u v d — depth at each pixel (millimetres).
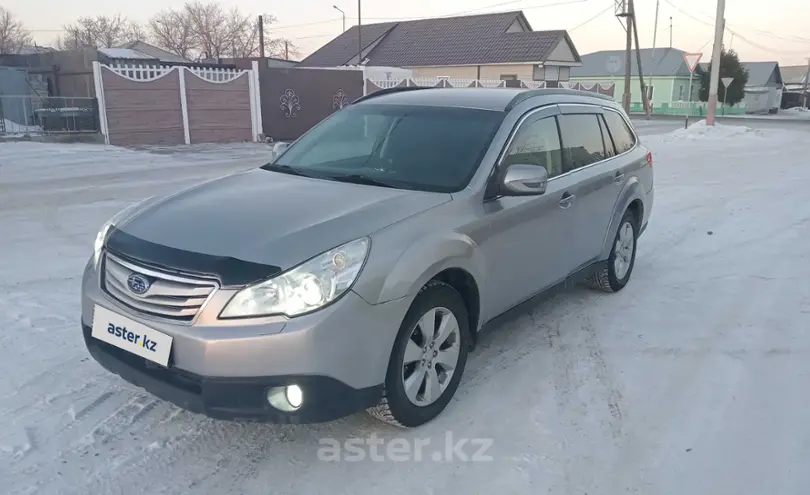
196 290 2887
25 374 3953
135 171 12930
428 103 4594
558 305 5430
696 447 3379
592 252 5137
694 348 4598
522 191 3787
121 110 17953
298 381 2854
